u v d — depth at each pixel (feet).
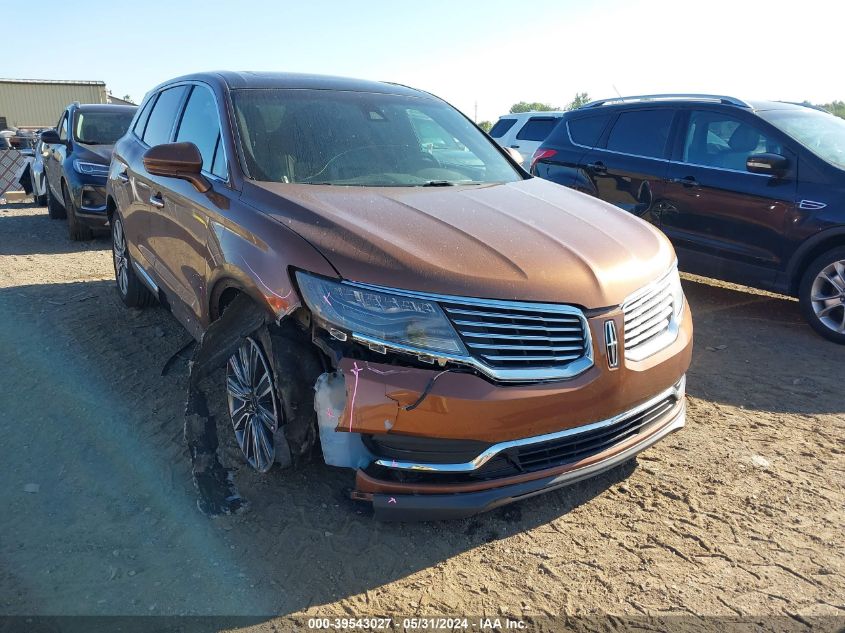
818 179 18.53
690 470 11.76
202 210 11.89
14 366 15.53
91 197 29.99
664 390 10.55
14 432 12.59
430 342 8.70
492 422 8.75
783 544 9.80
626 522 10.29
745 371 16.34
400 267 8.97
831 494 11.06
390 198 11.26
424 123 14.74
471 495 9.00
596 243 10.52
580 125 25.25
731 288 24.17
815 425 13.53
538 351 9.11
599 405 9.41
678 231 21.56
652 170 22.17
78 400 13.85
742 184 19.84
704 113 21.44
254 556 9.35
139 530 9.84
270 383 10.05
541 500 10.83
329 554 9.42
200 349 10.84
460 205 11.30
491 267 9.22
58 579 8.83
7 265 25.89
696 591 8.88
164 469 11.43
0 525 9.89
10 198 48.96
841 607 8.60
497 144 15.70
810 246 18.51
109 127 33.12
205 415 10.82
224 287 11.12
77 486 10.91
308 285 9.13
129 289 18.97
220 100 13.19
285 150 12.39
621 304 9.69
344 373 8.76
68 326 18.25
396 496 9.00
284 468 10.37
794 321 20.39
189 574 8.97
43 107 130.62
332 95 14.29
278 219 10.16
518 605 8.60
